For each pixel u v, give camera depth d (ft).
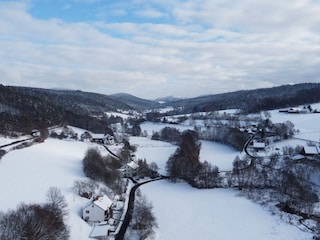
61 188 409.08
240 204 457.68
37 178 426.10
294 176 512.63
